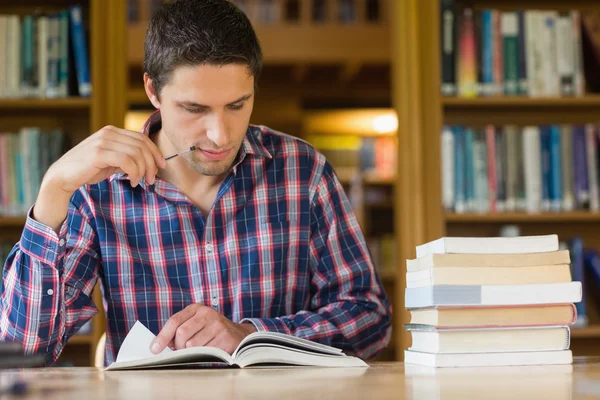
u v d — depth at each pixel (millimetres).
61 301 1393
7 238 2729
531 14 2732
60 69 2660
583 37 2764
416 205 2674
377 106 5848
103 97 2656
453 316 1122
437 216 2664
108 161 1314
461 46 2711
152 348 1252
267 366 1184
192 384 911
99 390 850
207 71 1323
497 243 1140
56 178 1331
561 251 1153
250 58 1354
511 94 2713
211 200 1598
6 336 1395
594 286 2711
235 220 1584
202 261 1561
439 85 2693
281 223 1604
